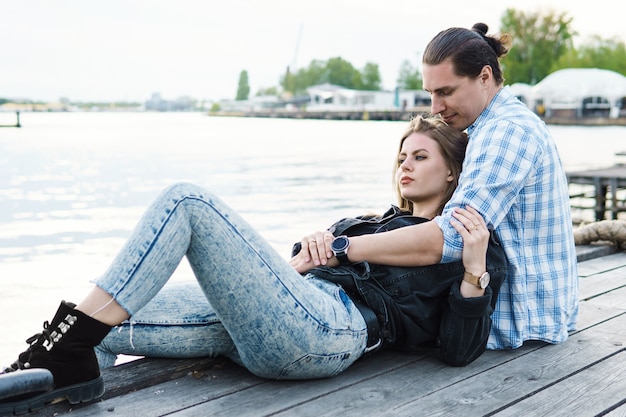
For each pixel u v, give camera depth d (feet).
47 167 65.31
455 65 8.68
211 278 7.14
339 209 39.32
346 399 7.68
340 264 8.40
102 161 72.69
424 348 8.99
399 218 8.69
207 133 151.23
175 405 7.47
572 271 9.51
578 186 57.47
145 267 6.88
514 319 9.14
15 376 6.59
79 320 6.85
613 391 8.02
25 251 27.07
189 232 7.02
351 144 107.04
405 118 261.24
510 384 8.18
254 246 7.16
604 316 11.12
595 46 260.01
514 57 258.98
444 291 8.43
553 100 201.87
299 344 7.45
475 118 9.04
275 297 7.22
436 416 7.29
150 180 54.75
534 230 9.04
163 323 8.27
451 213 8.25
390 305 8.22
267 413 7.30
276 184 52.01
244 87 581.94
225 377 8.26
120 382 7.83
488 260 8.41
